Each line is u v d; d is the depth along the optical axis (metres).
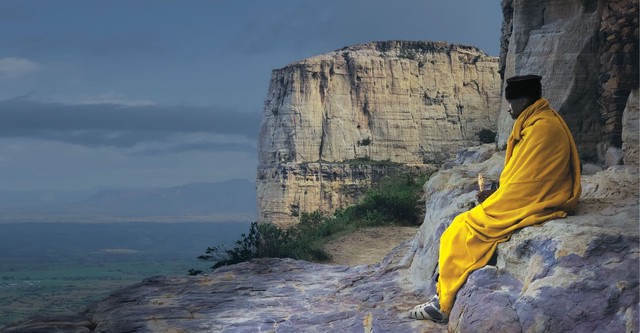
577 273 5.26
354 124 65.56
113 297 8.36
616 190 6.73
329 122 65.19
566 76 17.47
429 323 6.32
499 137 19.30
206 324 6.86
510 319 5.25
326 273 9.57
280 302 7.74
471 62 70.00
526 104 6.40
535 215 5.98
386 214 22.47
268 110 67.69
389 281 8.16
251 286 8.72
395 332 6.15
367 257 16.31
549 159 6.08
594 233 5.45
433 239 7.66
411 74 67.69
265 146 67.06
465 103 68.62
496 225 6.09
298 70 65.94
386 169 62.88
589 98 17.19
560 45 17.72
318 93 65.75
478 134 67.75
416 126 66.62
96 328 6.90
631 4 15.01
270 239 16.42
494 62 70.62
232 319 7.04
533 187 6.06
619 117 15.34
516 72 18.88
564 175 6.10
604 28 16.34
